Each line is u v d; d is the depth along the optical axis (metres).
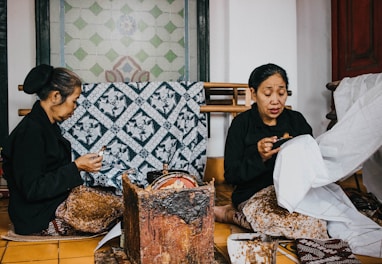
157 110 2.77
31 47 3.08
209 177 3.37
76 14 3.13
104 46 3.20
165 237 1.41
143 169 2.75
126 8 3.22
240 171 2.04
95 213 1.93
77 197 1.93
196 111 2.82
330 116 3.19
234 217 2.11
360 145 1.67
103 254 1.67
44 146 1.87
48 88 1.84
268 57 3.39
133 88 2.74
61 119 1.93
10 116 3.06
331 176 1.69
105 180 2.46
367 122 1.67
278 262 1.61
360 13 3.14
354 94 2.43
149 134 2.75
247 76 3.36
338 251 1.63
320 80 3.65
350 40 3.27
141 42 3.26
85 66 3.18
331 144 1.73
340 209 1.85
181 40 3.32
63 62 3.13
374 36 3.01
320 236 1.82
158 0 3.26
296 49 3.44
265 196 1.95
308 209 1.82
